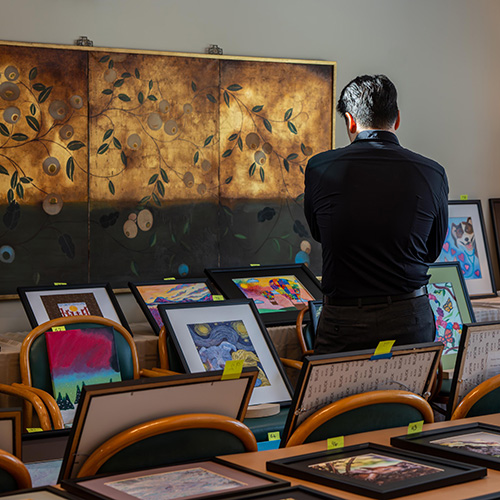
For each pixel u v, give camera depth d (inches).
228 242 189.2
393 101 120.8
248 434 75.0
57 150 169.3
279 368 154.1
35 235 167.8
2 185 164.4
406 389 87.3
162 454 70.6
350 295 116.9
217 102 186.2
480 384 93.5
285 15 195.0
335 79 200.4
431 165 119.3
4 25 164.2
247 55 190.7
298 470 66.6
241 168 190.1
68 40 170.2
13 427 66.6
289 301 180.9
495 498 60.6
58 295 157.1
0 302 165.0
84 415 66.1
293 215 197.3
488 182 226.7
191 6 183.0
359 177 116.1
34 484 81.8
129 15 176.2
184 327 150.9
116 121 175.0
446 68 218.4
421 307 117.6
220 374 73.0
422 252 117.6
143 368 156.9
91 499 60.8
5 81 163.8
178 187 182.5
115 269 176.1
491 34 224.7
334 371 79.0
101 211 174.1
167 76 180.1
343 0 202.5
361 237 114.9
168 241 181.8
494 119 226.4
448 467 67.6
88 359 144.4
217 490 62.2
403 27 211.3
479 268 219.0
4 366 140.5
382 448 73.8
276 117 193.8
